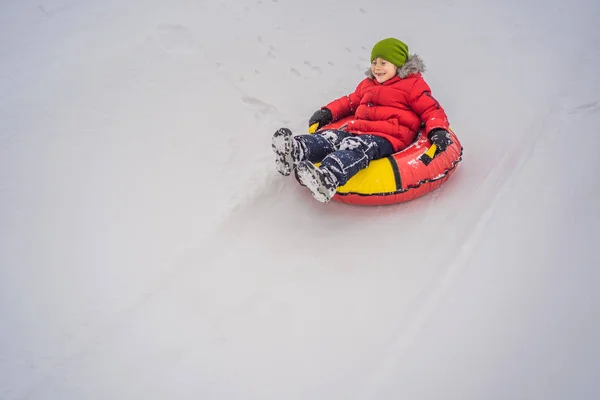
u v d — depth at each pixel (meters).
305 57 4.92
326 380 2.49
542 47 5.30
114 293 2.91
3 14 4.64
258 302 2.92
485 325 2.54
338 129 3.83
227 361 2.62
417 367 2.44
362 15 5.64
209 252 3.20
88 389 2.50
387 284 2.95
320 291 2.97
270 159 3.83
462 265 2.91
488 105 4.58
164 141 3.80
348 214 3.54
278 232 3.39
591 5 5.93
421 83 3.65
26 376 2.53
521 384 2.28
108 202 3.35
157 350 2.67
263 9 5.27
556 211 3.15
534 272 2.76
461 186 3.68
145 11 4.81
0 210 3.18
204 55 4.54
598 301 2.55
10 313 2.75
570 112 4.27
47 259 3.01
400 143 3.62
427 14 5.79
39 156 3.50
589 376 2.25
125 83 4.10
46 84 3.94
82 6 4.84
